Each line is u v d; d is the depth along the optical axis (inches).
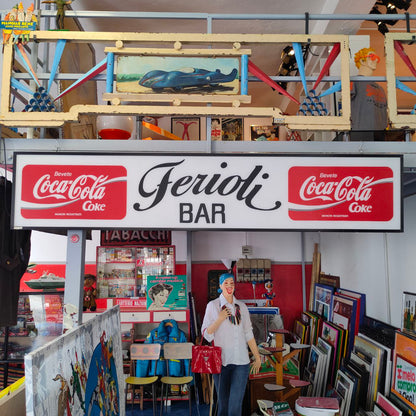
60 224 95.5
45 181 96.0
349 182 99.0
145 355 197.0
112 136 117.0
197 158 98.7
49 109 101.0
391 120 103.5
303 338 239.1
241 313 152.1
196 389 215.3
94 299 235.6
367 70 138.6
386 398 139.3
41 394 63.5
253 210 97.9
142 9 175.5
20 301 216.4
